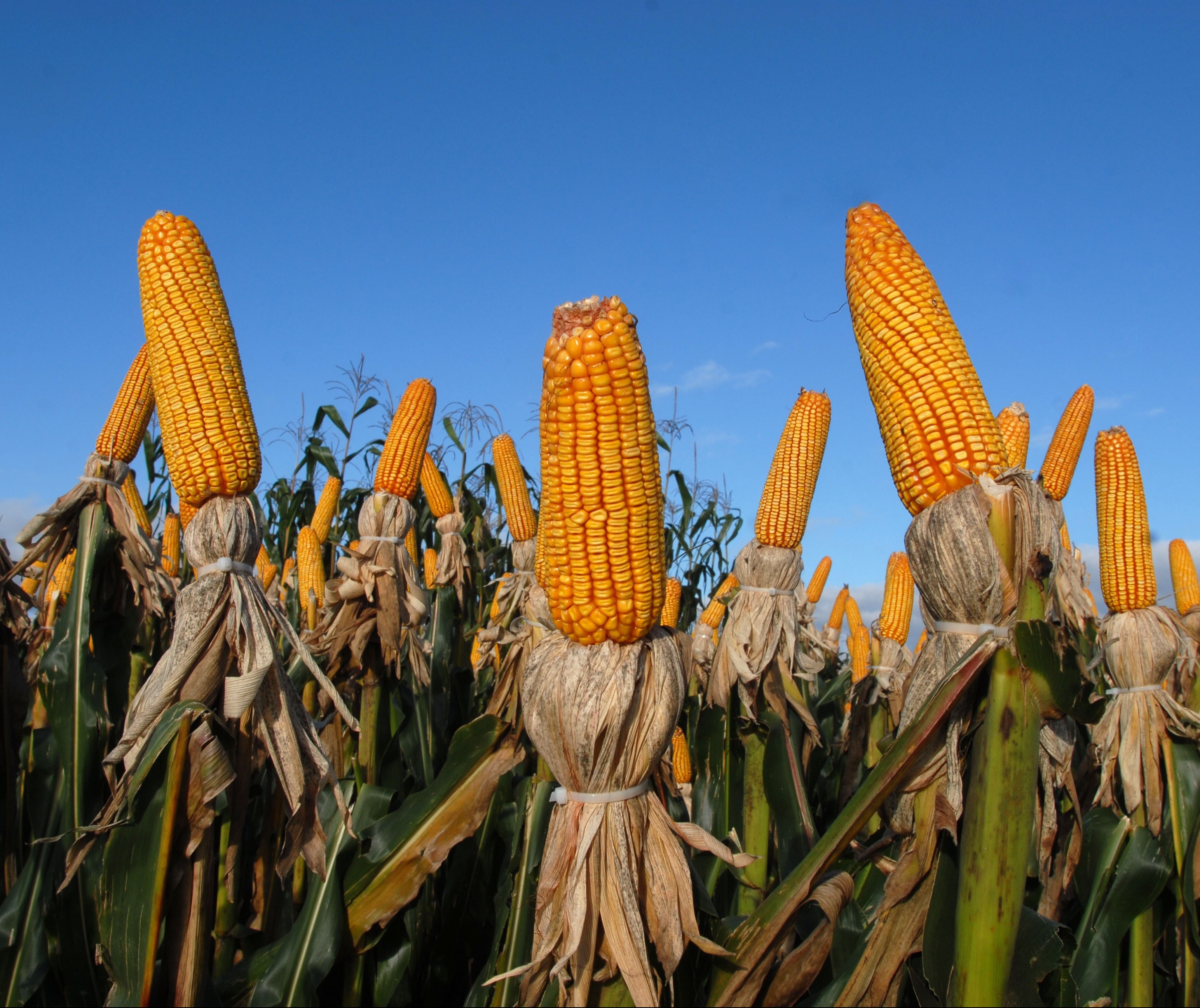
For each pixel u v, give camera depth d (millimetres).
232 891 725
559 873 576
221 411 685
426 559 1863
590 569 554
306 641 1021
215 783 649
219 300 712
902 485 617
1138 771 849
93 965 740
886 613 1263
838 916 608
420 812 731
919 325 607
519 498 1269
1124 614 896
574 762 573
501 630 964
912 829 602
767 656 994
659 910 576
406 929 771
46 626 1205
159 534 1823
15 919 747
